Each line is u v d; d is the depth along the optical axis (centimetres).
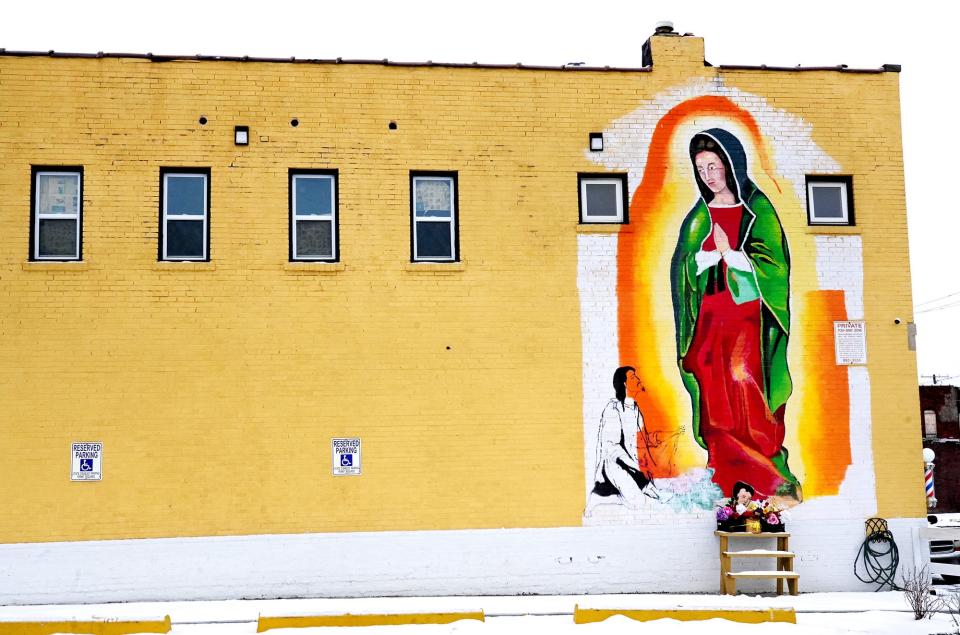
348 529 1658
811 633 1386
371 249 1705
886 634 1384
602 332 1736
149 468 1630
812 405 1769
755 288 1777
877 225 1817
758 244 1784
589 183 1777
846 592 1733
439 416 1691
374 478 1669
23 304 1631
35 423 1617
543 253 1738
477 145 1745
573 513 1702
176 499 1630
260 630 1388
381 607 1498
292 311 1678
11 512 1602
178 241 1681
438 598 1633
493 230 1731
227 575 1627
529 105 1761
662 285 1756
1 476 1603
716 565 1720
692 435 1739
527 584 1680
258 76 1712
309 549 1645
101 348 1638
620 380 1733
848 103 1833
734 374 1758
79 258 1658
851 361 1783
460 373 1702
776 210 1795
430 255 1728
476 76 1758
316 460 1661
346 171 1714
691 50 1809
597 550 1698
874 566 1752
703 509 1730
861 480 1767
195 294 1662
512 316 1720
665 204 1772
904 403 1791
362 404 1678
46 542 1603
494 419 1702
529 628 1398
